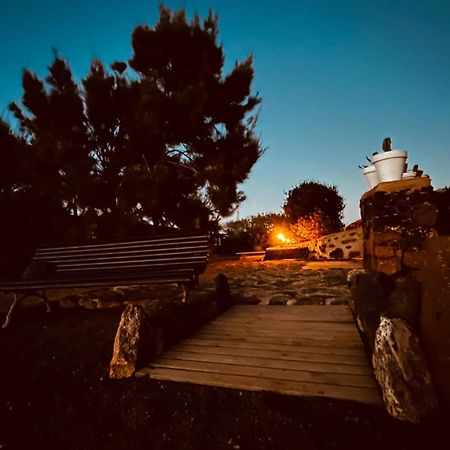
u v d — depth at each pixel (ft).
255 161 30.48
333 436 5.45
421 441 5.08
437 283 6.04
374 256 9.55
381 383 6.12
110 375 8.39
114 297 15.76
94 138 28.81
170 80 29.55
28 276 15.21
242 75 29.89
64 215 25.84
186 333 10.71
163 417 6.55
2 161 24.97
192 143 31.14
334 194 43.04
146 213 26.32
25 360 9.99
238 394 7.04
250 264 30.68
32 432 6.50
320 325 10.77
